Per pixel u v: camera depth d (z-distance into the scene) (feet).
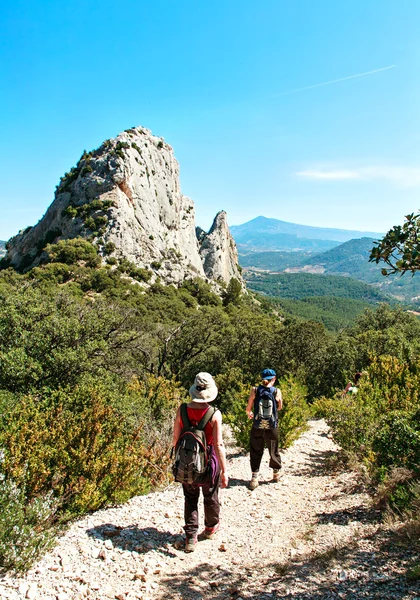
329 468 22.33
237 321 110.93
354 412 23.59
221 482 13.46
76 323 42.39
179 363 98.63
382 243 12.64
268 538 14.07
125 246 277.85
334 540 12.89
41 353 37.73
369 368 35.40
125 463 17.46
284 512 16.52
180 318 170.30
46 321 40.86
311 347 91.40
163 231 352.49
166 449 22.93
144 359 82.69
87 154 325.21
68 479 16.01
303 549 12.70
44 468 14.87
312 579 10.50
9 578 10.73
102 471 16.58
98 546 12.75
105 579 11.03
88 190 301.02
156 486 20.12
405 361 35.45
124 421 24.86
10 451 15.35
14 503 12.41
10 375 32.91
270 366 93.04
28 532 11.77
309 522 14.99
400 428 17.84
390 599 8.84
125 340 56.03
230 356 98.32
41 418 18.97
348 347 82.79
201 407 13.05
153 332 95.30
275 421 20.11
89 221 278.05
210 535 14.06
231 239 522.47
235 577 11.35
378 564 10.58
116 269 249.55
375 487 17.03
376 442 18.58
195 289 290.97
